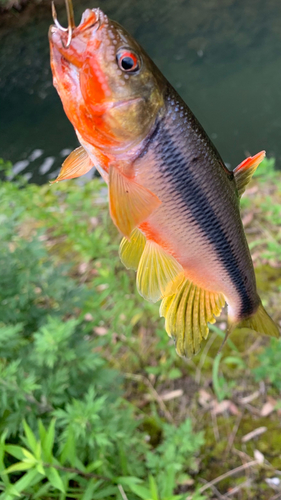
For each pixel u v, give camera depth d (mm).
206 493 325
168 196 156
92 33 135
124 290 404
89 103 139
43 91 1391
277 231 517
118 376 346
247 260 193
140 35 1637
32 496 232
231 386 387
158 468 301
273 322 218
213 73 1227
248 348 415
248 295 201
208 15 1646
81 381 303
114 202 135
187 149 154
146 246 167
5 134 1176
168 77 1271
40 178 909
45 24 1851
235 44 1368
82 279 489
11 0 1849
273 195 574
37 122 1205
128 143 145
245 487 325
